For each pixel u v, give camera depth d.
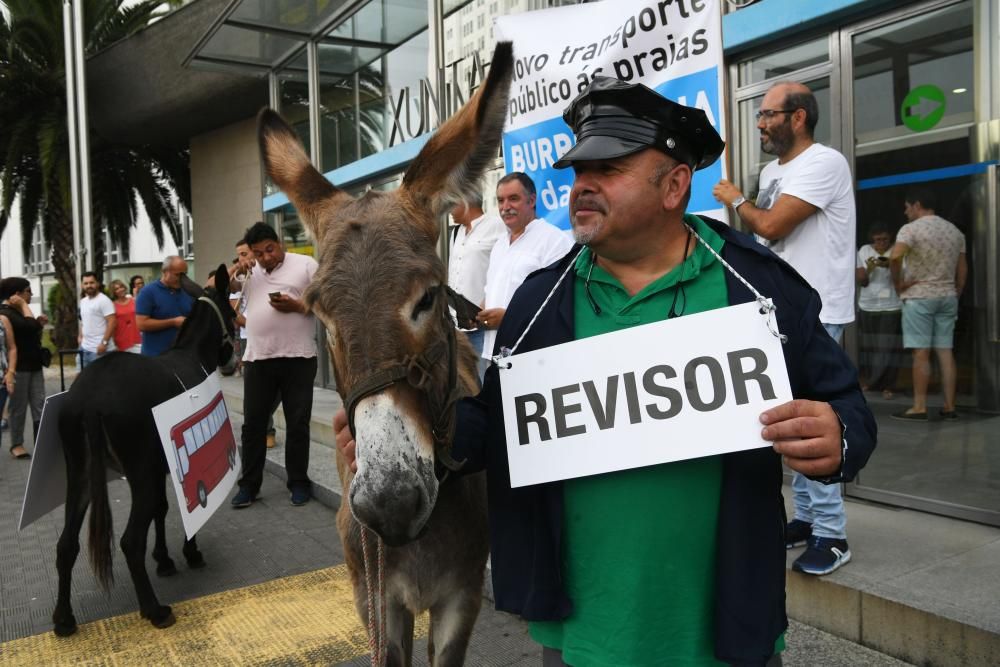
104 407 3.46
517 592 1.63
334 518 5.13
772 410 1.36
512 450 1.59
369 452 1.44
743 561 1.44
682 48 3.11
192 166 17.22
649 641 1.50
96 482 3.47
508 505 1.66
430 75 7.98
